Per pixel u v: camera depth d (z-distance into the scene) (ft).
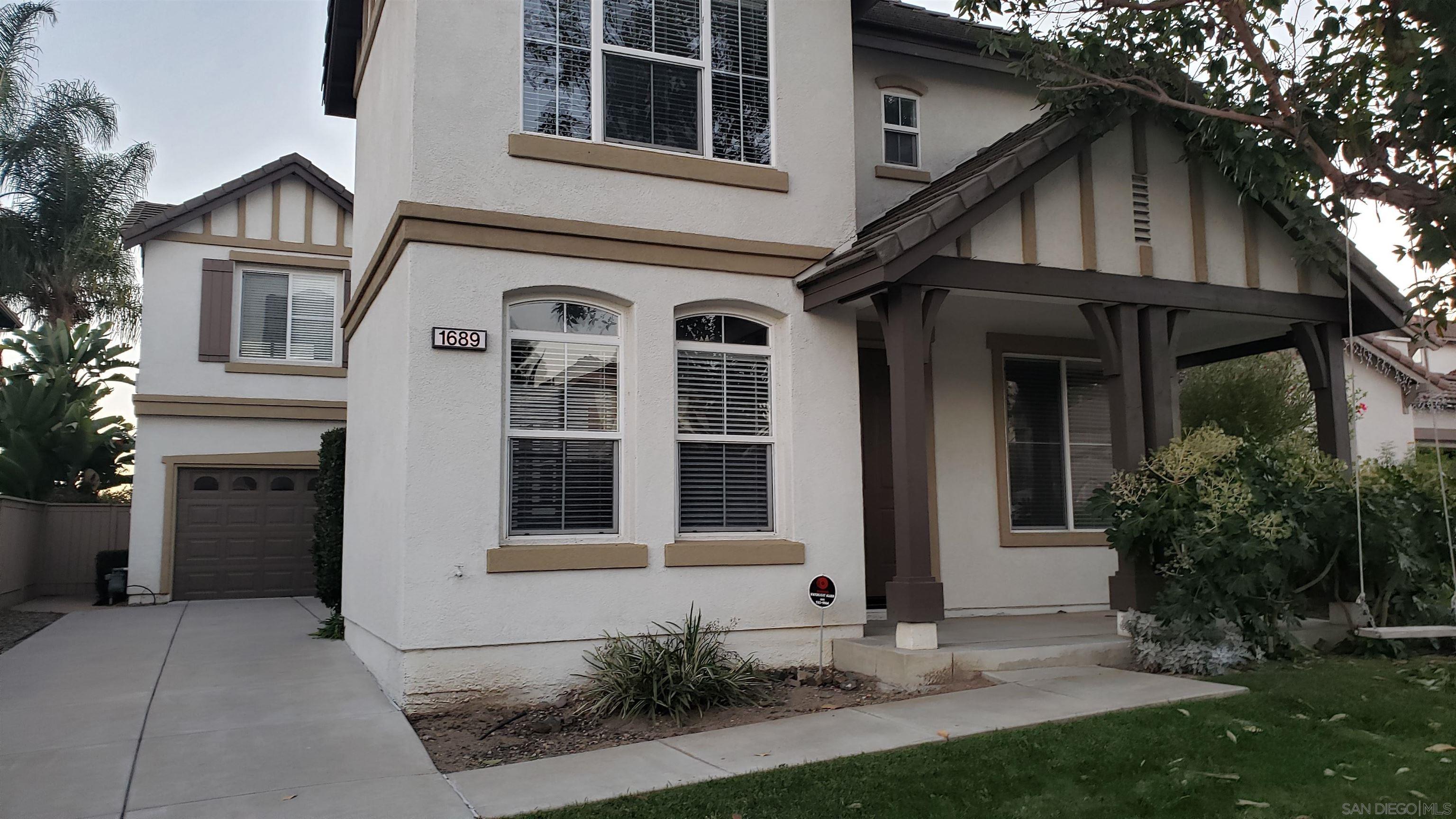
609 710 23.91
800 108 30.55
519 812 17.08
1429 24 26.27
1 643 35.86
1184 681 24.56
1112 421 29.50
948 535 34.53
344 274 56.03
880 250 25.40
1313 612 29.22
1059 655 26.73
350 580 34.45
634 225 27.81
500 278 26.13
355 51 39.75
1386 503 27.73
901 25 36.76
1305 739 19.30
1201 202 30.91
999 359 36.24
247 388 53.21
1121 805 16.42
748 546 27.81
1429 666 25.05
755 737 21.48
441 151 25.90
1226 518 25.91
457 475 25.09
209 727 22.93
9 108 88.48
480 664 24.85
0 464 60.95
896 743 20.20
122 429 71.31
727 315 29.27
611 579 26.30
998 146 34.50
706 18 29.91
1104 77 28.48
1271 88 28.60
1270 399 42.32
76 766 19.92
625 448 27.37
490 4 27.04
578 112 28.07
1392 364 56.49
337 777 19.29
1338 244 30.53
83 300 90.38
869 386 34.65
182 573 51.98
